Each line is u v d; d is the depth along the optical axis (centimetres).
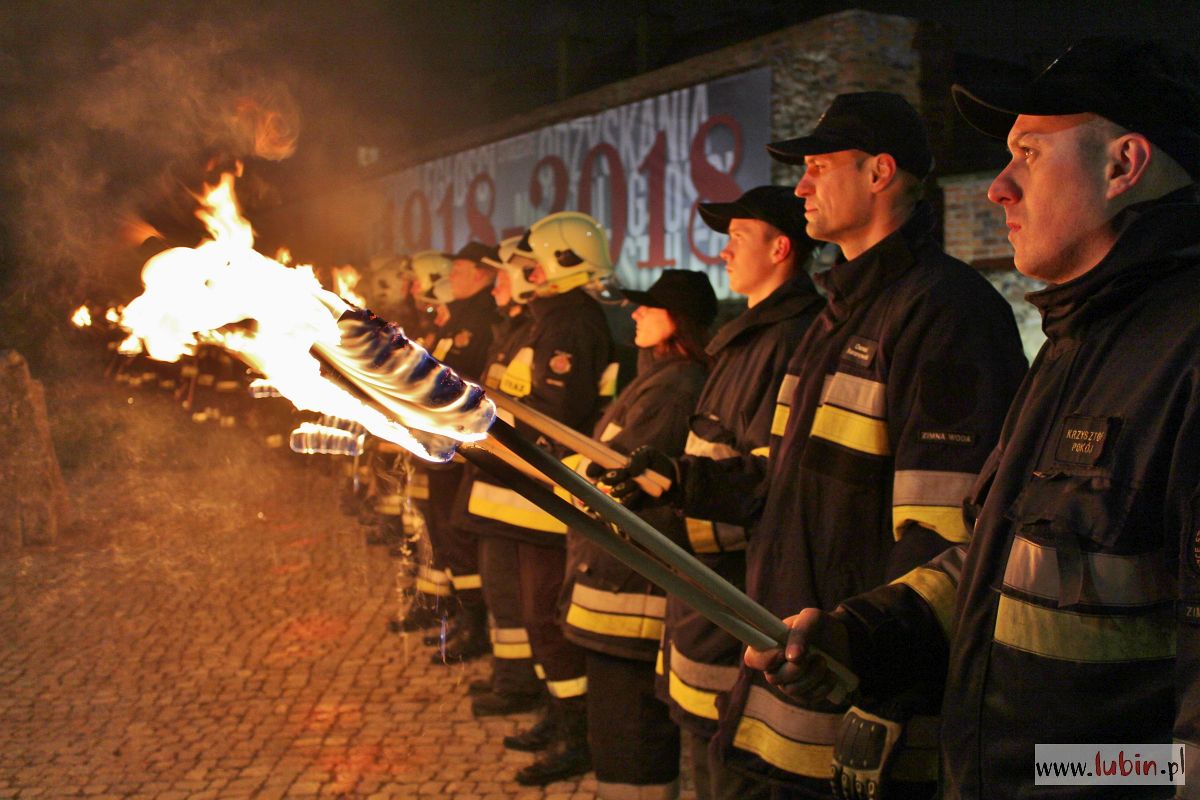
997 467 171
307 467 1085
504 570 479
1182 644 128
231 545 823
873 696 187
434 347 640
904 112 254
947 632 187
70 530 878
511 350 529
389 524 763
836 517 234
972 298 228
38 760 438
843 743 203
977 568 160
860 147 250
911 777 217
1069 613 144
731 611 173
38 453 847
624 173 1202
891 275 239
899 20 957
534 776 416
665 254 1138
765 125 1009
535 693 489
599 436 383
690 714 289
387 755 443
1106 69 152
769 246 311
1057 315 158
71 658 567
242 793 408
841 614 182
